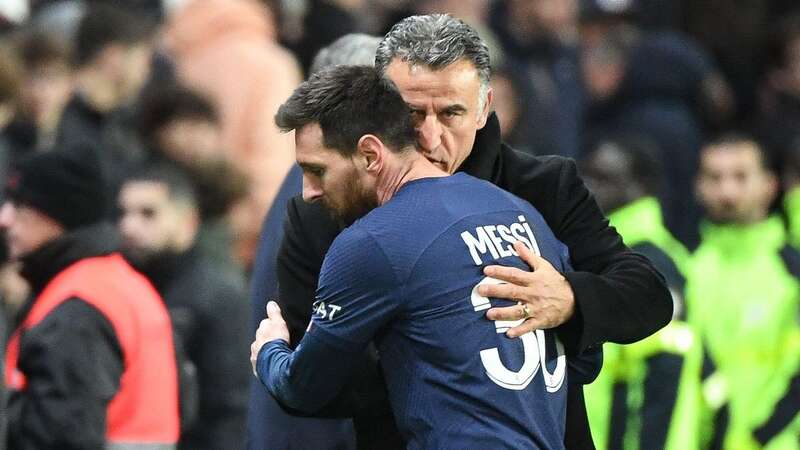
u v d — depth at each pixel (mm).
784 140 36594
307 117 14898
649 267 15977
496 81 31609
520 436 14602
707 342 26156
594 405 22828
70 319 20219
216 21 30172
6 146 29453
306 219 16047
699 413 24578
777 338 27031
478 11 36188
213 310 23062
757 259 27516
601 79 36188
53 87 30328
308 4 32562
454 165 15445
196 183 24516
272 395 15336
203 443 22750
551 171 16156
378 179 14969
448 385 14617
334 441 18297
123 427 20672
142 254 23312
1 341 21578
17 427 20094
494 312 14695
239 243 28172
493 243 14898
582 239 16094
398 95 14984
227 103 29422
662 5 39406
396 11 25547
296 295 16062
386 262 14617
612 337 15500
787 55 37406
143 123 26016
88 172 21078
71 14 32094
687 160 34719
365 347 14844
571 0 36812
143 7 36562
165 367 21047
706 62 36375
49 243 20797
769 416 26672
